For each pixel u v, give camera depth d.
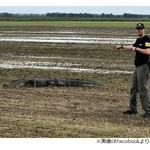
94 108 15.39
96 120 13.66
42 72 23.73
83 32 63.00
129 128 12.73
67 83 19.28
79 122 13.33
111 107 15.59
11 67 25.66
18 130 12.36
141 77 14.09
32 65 26.67
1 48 37.22
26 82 19.17
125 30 70.12
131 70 24.89
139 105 15.85
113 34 58.25
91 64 27.30
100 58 30.53
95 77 22.11
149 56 14.12
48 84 19.25
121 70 24.83
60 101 16.36
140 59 14.05
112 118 13.97
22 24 92.44
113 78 21.81
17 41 44.84
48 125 12.87
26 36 53.31
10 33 59.34
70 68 25.44
